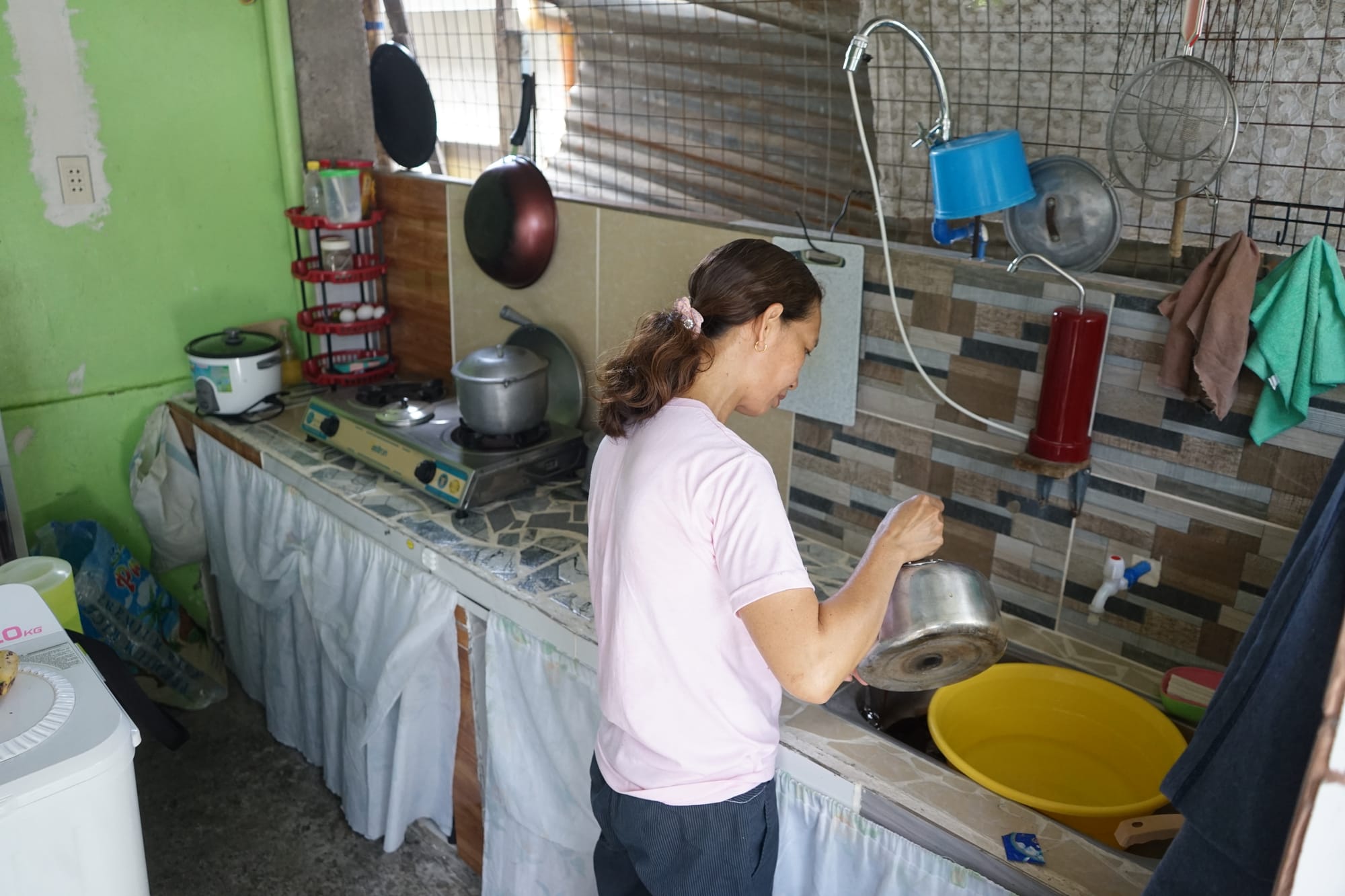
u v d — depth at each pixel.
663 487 1.13
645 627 1.17
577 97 2.30
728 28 1.95
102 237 2.49
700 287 1.22
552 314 2.38
